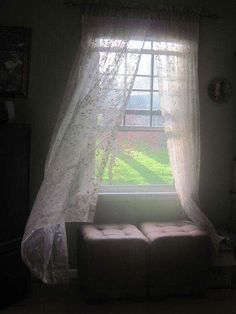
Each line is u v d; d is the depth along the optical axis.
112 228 3.02
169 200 3.37
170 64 3.16
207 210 3.43
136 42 3.09
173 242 2.80
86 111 3.02
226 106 3.40
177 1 3.25
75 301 2.87
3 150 2.67
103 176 3.20
